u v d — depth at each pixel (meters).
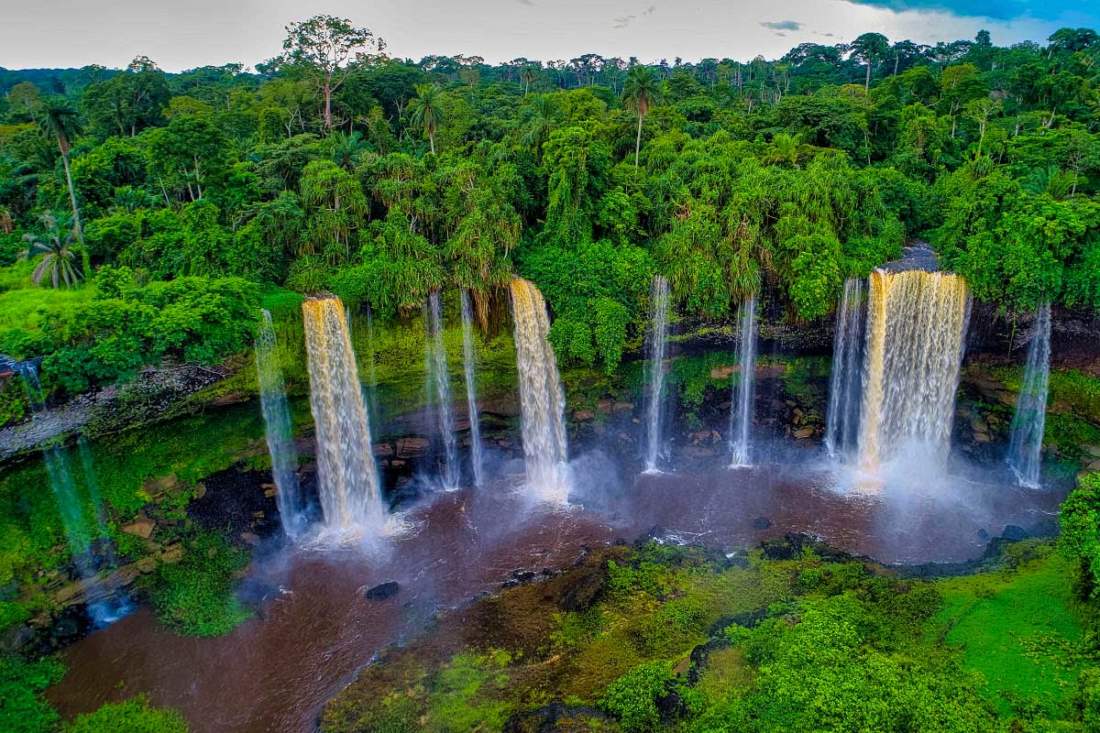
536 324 38.84
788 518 33.84
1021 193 36.97
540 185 43.06
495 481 38.62
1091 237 34.91
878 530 32.59
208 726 22.59
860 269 38.19
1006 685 20.23
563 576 29.11
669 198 43.50
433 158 44.62
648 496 36.41
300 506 34.75
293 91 61.59
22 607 26.27
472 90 81.56
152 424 30.12
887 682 19.08
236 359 31.19
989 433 39.00
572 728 20.38
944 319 37.22
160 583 29.25
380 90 67.62
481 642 25.23
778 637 22.41
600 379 40.06
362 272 34.94
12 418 26.09
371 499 36.09
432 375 37.22
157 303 29.92
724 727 18.86
